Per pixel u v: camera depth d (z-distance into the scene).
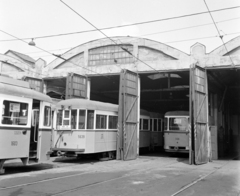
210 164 15.98
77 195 7.31
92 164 14.53
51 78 23.23
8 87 10.26
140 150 23.55
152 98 31.67
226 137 27.62
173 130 20.03
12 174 10.44
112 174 11.12
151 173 11.63
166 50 19.31
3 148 9.90
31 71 24.12
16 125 10.46
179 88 24.06
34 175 10.35
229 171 12.84
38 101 12.02
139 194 7.62
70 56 22.80
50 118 12.53
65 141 14.92
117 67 20.77
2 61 24.88
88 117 15.13
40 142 11.73
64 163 14.78
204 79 18.00
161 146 25.73
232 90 25.89
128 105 18.14
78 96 21.00
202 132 16.97
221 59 17.67
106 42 21.48
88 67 21.91
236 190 8.58
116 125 17.83
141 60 20.11
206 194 7.88
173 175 11.23
